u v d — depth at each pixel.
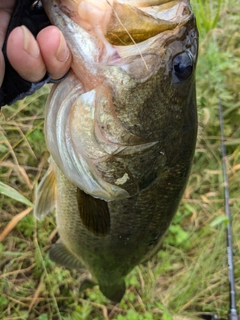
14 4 0.16
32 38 0.14
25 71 0.15
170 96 0.18
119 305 0.38
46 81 0.16
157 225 0.26
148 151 0.18
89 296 0.37
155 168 0.20
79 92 0.17
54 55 0.15
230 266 0.36
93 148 0.17
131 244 0.27
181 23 0.16
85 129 0.17
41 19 0.15
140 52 0.16
